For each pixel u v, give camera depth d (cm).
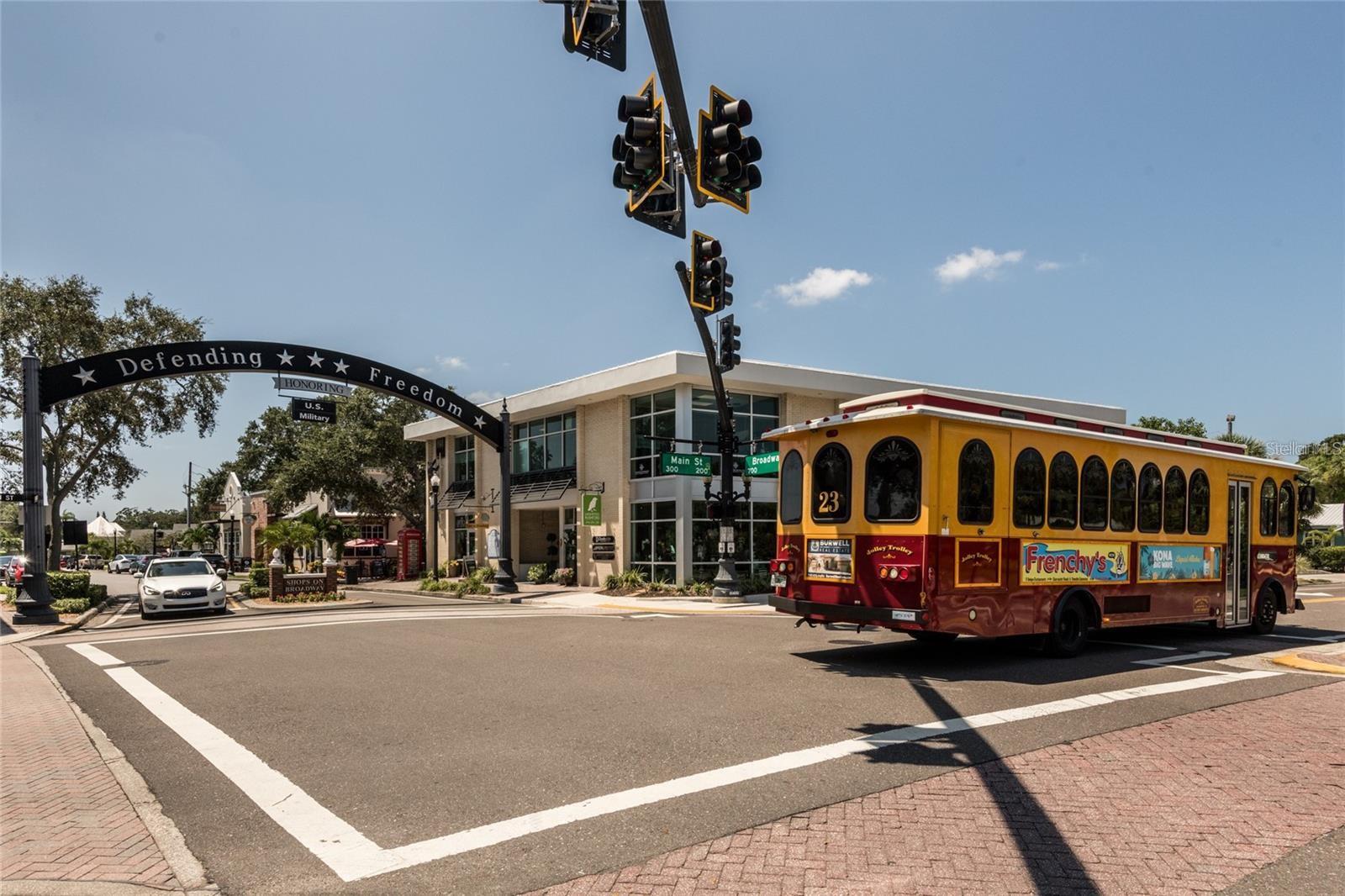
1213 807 528
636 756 639
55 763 648
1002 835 480
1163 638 1380
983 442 1042
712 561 2612
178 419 3509
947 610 989
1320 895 407
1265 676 988
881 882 419
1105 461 1184
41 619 1825
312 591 2695
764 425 2778
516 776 595
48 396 1988
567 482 3095
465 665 1099
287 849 467
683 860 445
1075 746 666
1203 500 1338
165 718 805
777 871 432
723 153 819
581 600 2370
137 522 15338
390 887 416
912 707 807
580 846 464
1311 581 3247
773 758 630
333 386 2472
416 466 4997
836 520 1084
